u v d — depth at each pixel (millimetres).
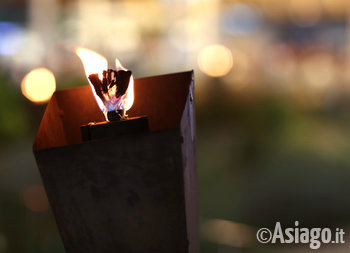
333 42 12023
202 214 3383
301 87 8633
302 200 3574
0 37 9688
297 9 11891
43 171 565
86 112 735
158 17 11305
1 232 2150
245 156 4703
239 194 3822
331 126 6953
